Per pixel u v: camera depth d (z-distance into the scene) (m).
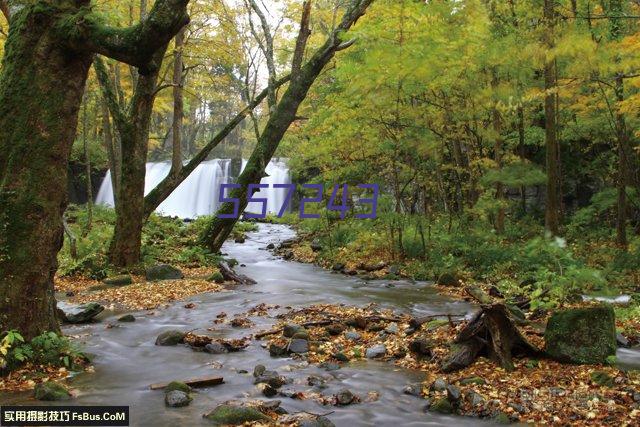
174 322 9.06
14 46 6.08
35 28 6.03
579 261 12.29
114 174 21.56
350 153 17.52
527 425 4.78
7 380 5.65
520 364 6.42
